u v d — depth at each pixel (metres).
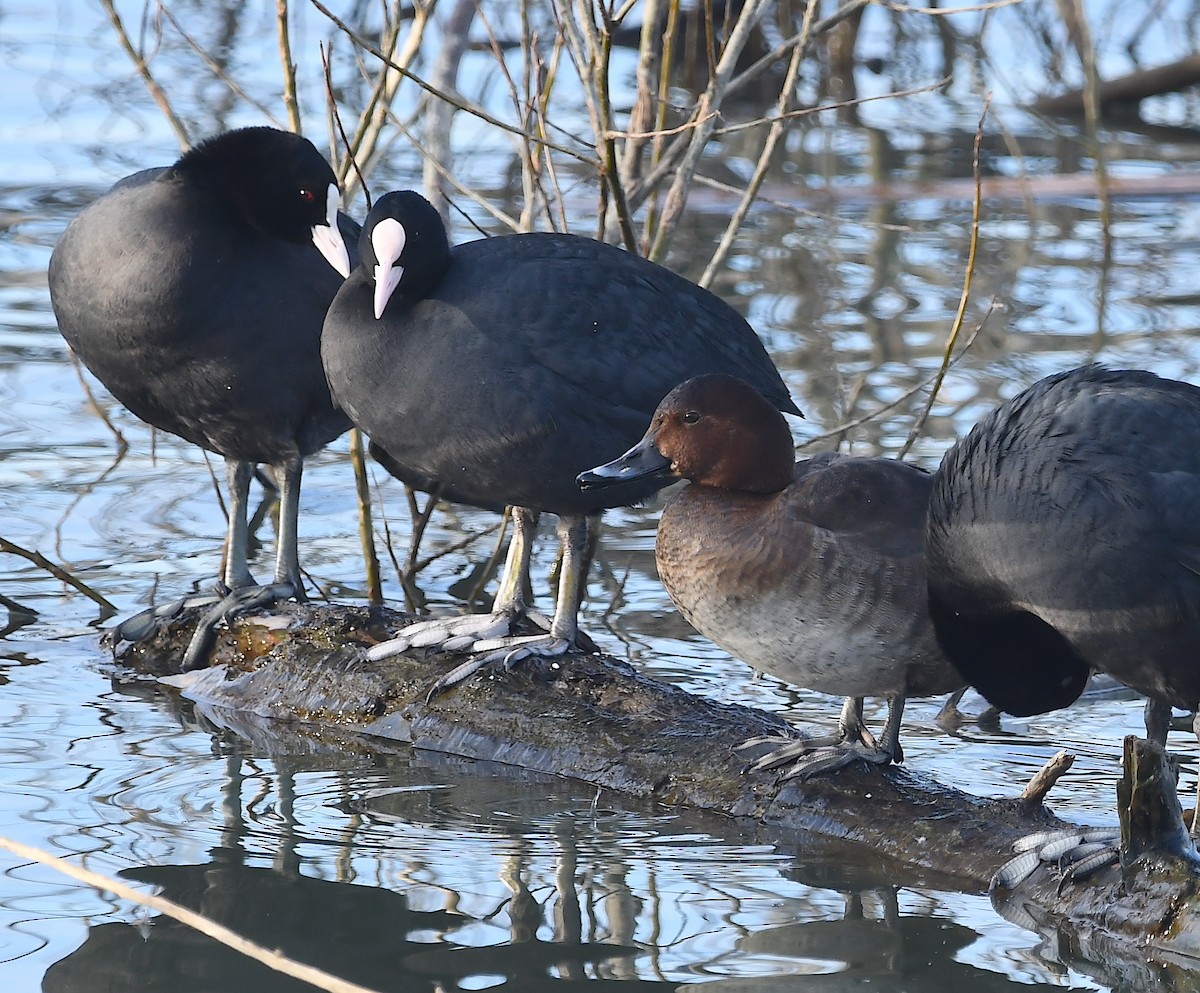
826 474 9.09
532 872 8.66
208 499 15.09
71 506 14.70
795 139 27.61
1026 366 17.58
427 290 10.08
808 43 13.45
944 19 31.05
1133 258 21.73
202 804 9.45
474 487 10.45
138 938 7.82
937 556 8.55
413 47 13.56
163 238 10.89
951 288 20.45
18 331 18.62
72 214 22.23
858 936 7.98
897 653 8.93
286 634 11.27
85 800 9.42
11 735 10.41
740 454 9.30
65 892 8.25
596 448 10.19
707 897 8.42
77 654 11.90
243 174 10.98
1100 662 8.45
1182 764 10.20
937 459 15.05
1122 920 7.90
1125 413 8.19
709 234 22.39
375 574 13.17
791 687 11.50
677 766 9.70
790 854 8.93
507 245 10.44
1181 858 7.89
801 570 8.87
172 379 11.25
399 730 10.54
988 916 8.21
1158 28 33.88
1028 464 8.17
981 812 8.88
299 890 8.39
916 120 28.84
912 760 10.24
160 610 11.93
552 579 13.78
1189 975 7.57
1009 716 11.07
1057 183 25.36
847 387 17.02
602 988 7.51
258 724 10.85
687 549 9.27
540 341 10.02
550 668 10.55
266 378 11.16
